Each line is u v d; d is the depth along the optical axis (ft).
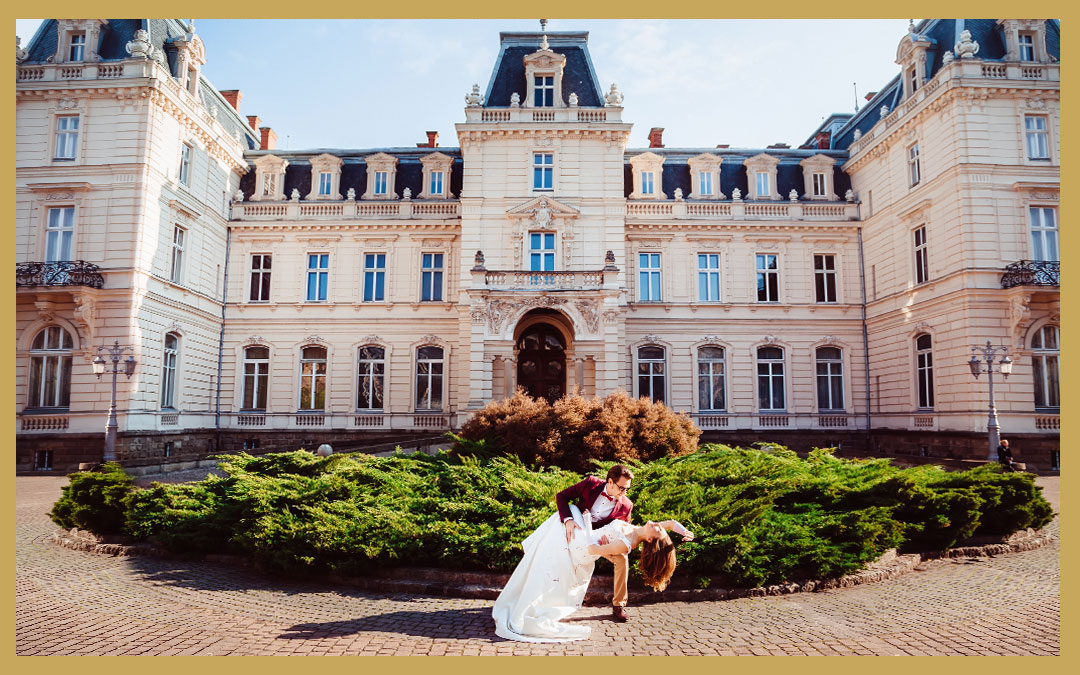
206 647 20.98
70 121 89.20
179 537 34.27
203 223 103.65
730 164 120.47
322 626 23.25
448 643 21.42
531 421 50.39
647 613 25.11
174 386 96.84
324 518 30.53
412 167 120.47
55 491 64.49
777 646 21.26
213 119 104.73
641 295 112.37
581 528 22.66
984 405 80.84
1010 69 85.51
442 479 39.24
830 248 112.98
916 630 22.93
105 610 25.29
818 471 40.14
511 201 102.32
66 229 87.51
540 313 97.66
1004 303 82.94
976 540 38.37
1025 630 22.84
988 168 84.43
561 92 107.34
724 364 111.24
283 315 111.75
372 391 111.34
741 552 27.71
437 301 111.65
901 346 99.35
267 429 108.27
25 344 85.97
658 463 40.98
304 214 114.01
